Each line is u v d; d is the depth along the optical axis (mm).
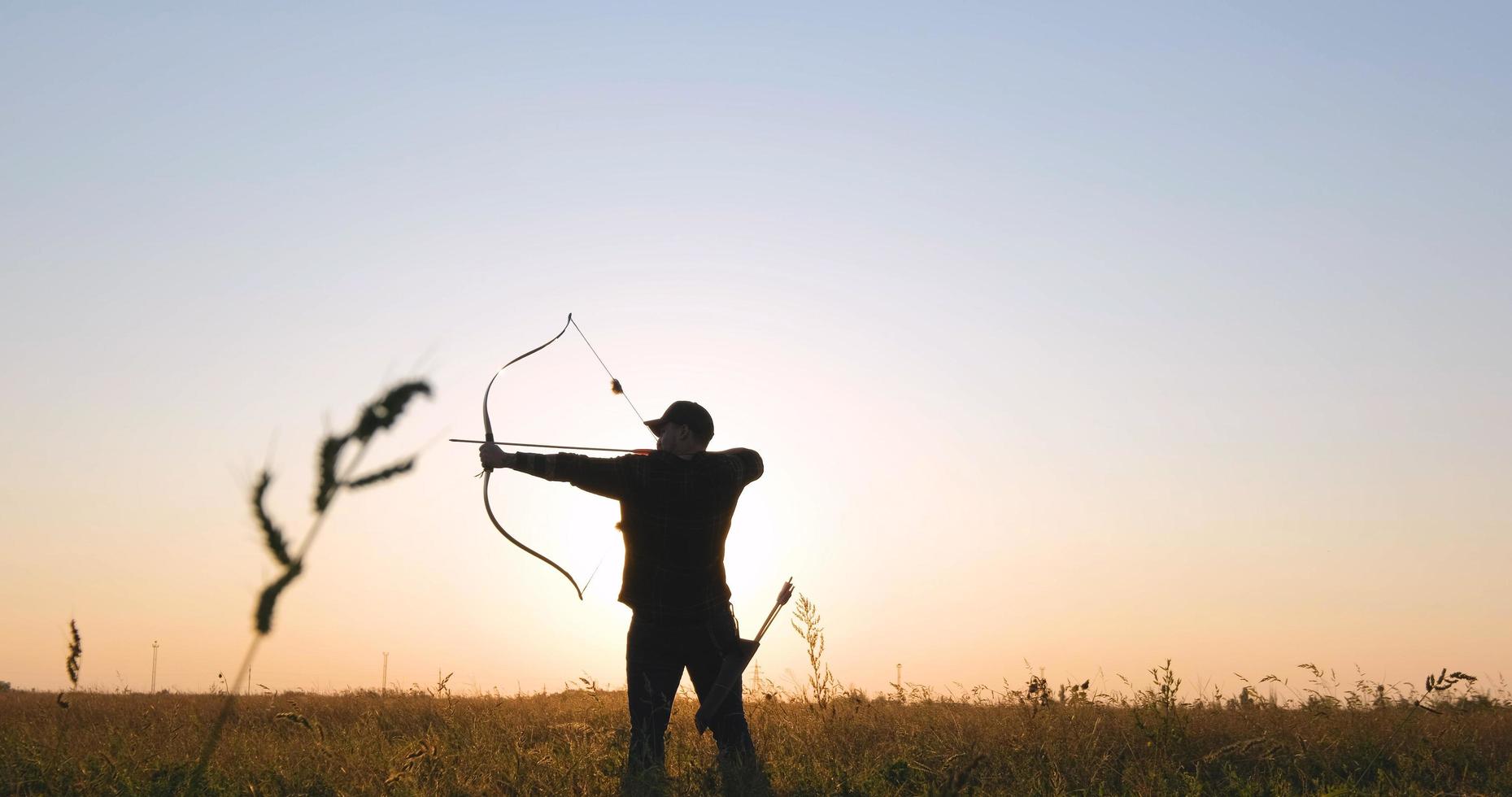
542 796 5844
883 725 8070
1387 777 6594
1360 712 8359
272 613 1299
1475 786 6441
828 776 6277
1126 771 6539
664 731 6727
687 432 6719
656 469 6406
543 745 6969
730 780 5867
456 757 6648
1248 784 6410
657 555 6496
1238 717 8375
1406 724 7633
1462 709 8469
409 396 1295
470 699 10836
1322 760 6934
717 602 6598
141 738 7621
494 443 6277
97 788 5914
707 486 6480
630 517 6516
